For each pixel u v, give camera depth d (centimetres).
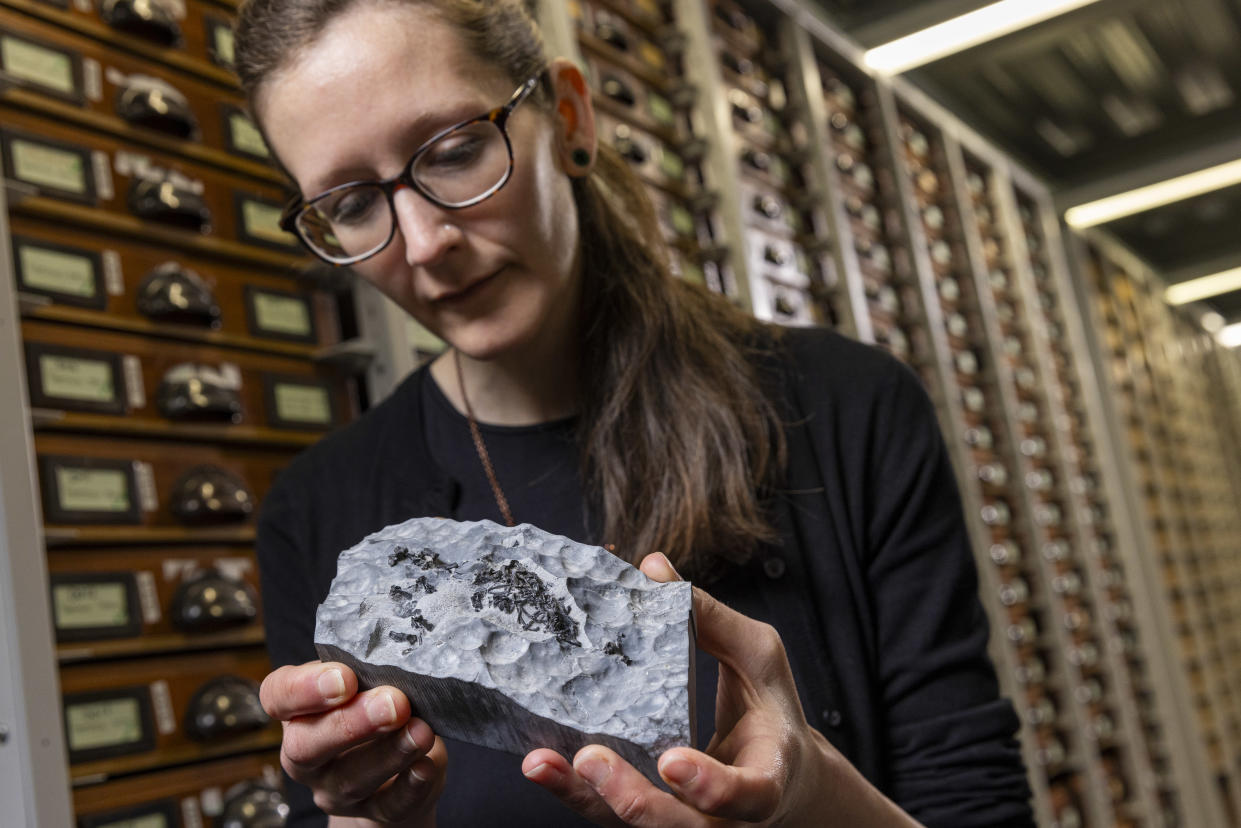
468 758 52
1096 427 297
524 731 38
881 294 200
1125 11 256
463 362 58
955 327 226
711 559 54
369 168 47
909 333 209
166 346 89
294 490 62
